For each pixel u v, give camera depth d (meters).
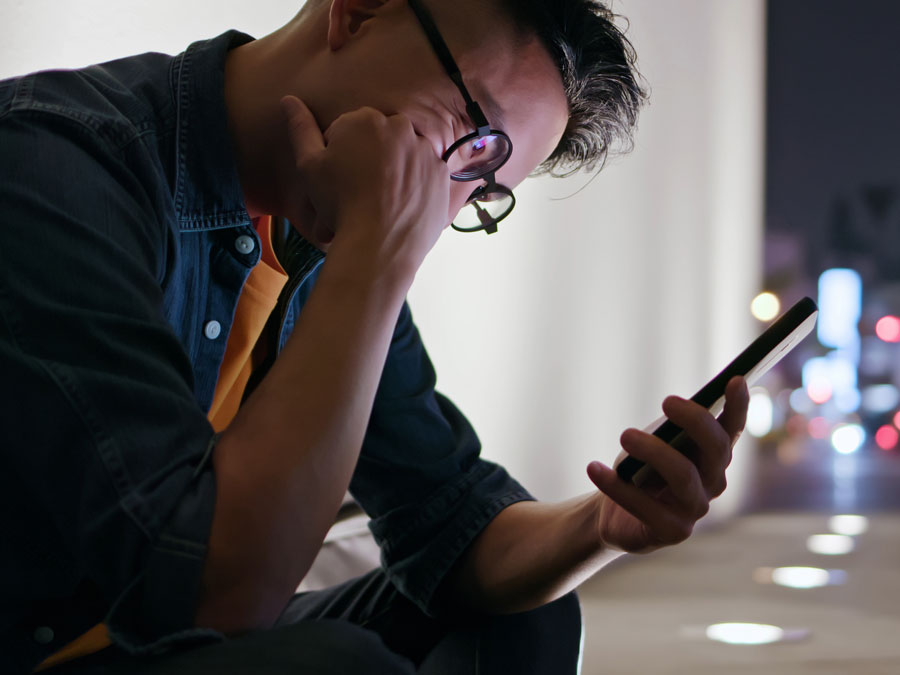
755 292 7.71
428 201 0.85
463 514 1.09
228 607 0.69
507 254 3.50
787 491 8.52
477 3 0.95
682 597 3.50
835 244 21.19
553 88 0.99
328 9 0.97
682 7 5.63
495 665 1.03
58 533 0.77
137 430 0.70
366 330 0.79
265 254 1.08
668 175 5.54
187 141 0.96
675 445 0.80
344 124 0.87
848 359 20.00
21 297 0.73
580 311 4.27
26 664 0.79
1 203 0.76
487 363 3.34
